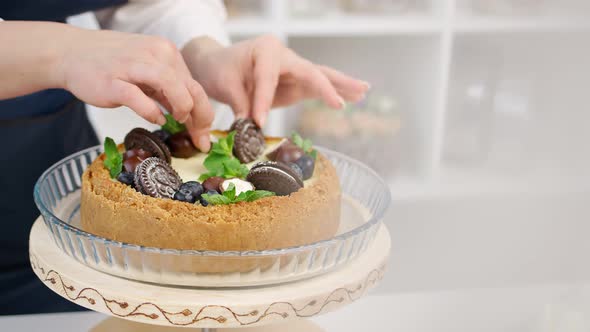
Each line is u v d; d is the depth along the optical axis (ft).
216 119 4.02
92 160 3.23
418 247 4.96
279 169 2.78
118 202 2.71
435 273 4.33
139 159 2.85
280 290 2.59
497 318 3.07
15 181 3.84
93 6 3.83
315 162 3.06
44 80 2.88
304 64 3.38
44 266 2.68
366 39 6.52
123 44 2.85
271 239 2.67
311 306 2.58
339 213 2.94
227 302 2.52
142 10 3.91
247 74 3.41
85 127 4.10
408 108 6.43
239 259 2.54
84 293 2.58
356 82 3.49
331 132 6.22
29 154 3.83
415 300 3.31
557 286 2.87
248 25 5.69
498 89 4.01
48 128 3.84
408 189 6.02
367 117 6.26
